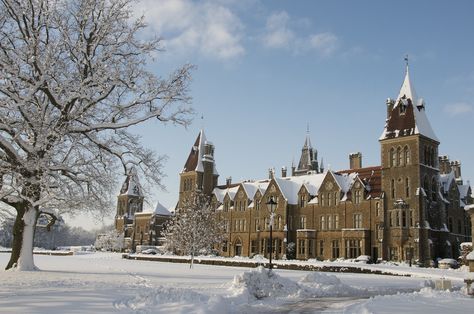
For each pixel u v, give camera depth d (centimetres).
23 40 2545
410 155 6347
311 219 7394
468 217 7162
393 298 1936
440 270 4588
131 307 1401
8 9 2517
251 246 8150
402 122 6544
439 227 6400
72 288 1944
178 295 1617
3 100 2403
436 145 6669
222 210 8856
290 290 2258
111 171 2881
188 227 6425
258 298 2042
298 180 8169
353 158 8212
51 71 2544
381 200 6469
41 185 2556
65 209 2948
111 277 2744
